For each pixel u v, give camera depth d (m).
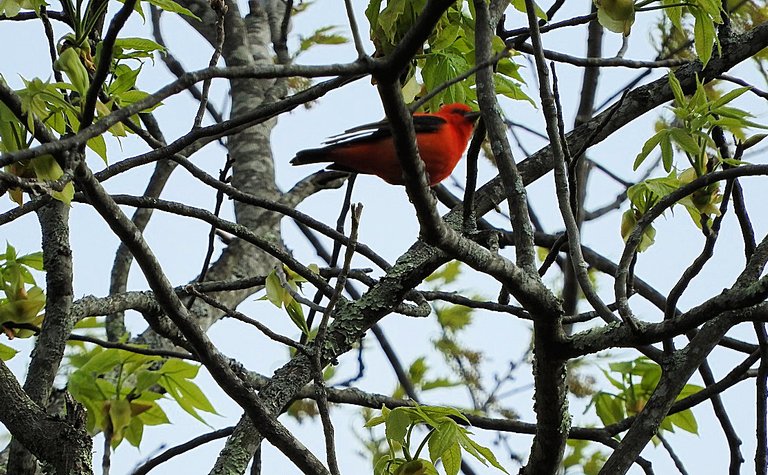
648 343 7.60
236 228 10.08
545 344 7.94
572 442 13.98
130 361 10.55
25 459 8.95
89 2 8.16
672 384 9.07
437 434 8.24
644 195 9.34
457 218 10.71
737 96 9.10
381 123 9.22
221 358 8.19
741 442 10.57
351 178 11.12
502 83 10.33
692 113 9.21
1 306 9.48
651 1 9.23
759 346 9.88
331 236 10.89
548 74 8.65
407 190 6.92
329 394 10.93
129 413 10.03
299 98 8.55
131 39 8.81
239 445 9.32
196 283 10.44
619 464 8.88
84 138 6.26
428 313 10.55
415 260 10.57
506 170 8.44
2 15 8.52
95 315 9.91
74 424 8.29
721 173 8.66
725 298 7.21
